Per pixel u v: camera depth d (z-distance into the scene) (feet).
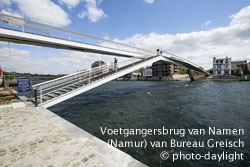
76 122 23.29
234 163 12.42
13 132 12.09
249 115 27.89
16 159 8.08
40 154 8.59
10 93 38.37
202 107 34.94
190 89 78.64
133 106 35.88
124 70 47.44
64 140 10.48
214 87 89.97
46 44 38.50
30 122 14.74
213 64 197.16
